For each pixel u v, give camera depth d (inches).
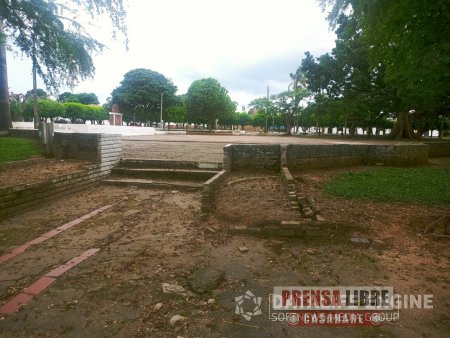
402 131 1391.5
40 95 1414.9
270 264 161.8
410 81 430.9
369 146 510.9
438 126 2009.1
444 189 322.3
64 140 373.1
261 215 212.1
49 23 426.3
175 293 131.0
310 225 194.7
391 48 260.8
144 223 224.5
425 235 204.8
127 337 104.3
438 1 207.5
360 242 188.5
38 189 262.2
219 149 539.2
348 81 1267.2
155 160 382.9
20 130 460.4
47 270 152.5
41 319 113.8
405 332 111.4
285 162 357.4
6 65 599.8
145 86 2100.1
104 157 361.7
